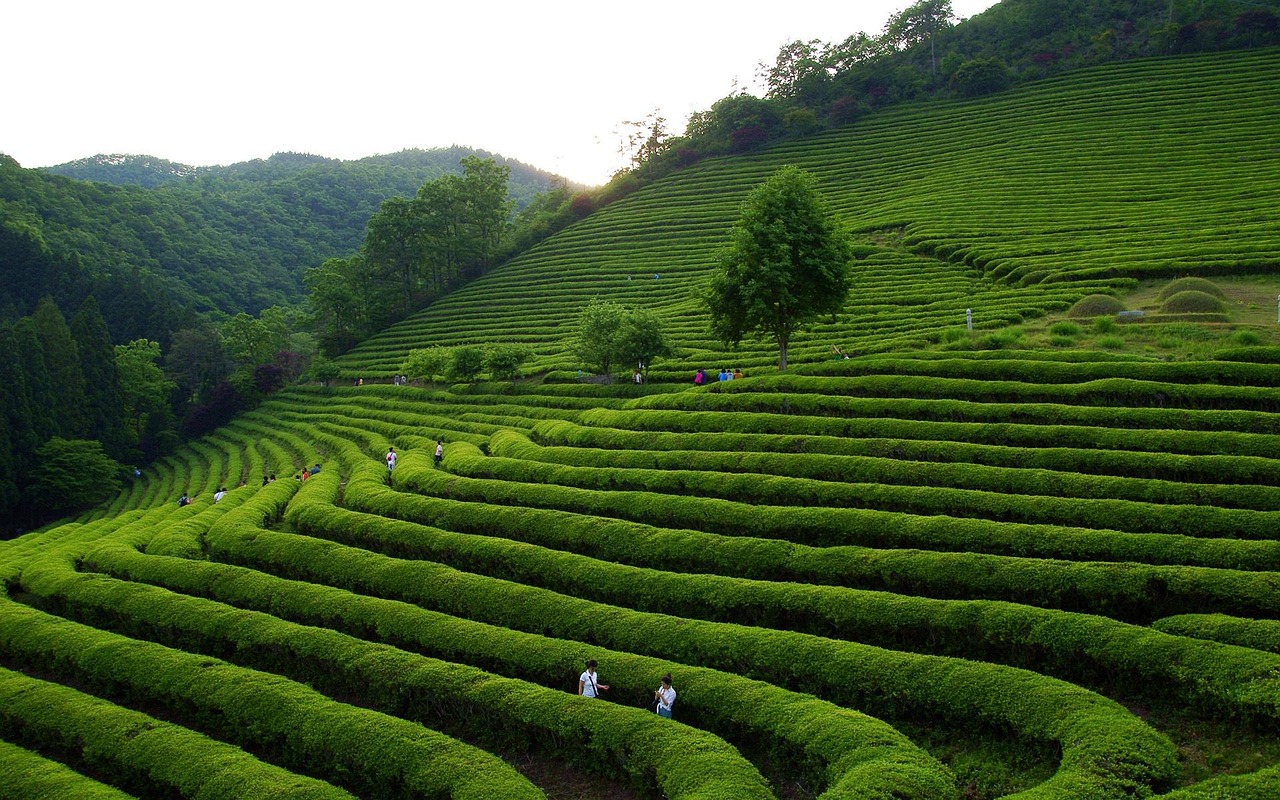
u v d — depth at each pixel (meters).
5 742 21.75
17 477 71.38
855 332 61.62
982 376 43.44
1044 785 15.31
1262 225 65.38
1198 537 25.02
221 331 118.94
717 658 22.25
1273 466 29.06
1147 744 16.08
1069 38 130.88
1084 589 22.80
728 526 31.09
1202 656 18.58
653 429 45.88
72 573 32.72
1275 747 16.78
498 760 18.44
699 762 17.33
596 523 31.77
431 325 102.69
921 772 16.17
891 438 37.41
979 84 126.56
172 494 67.81
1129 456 31.45
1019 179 96.31
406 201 112.56
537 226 127.44
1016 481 31.05
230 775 18.70
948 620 21.89
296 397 92.94
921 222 88.50
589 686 20.81
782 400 44.19
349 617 26.67
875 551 26.20
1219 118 98.25
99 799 18.52
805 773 17.95
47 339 81.31
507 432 52.38
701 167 134.50
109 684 24.80
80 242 139.50
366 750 19.27
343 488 48.12
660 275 100.88
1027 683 18.62
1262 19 113.44
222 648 26.34
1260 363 38.31
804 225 51.03
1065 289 61.16
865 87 138.12
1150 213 77.50
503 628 24.52
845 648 21.17
